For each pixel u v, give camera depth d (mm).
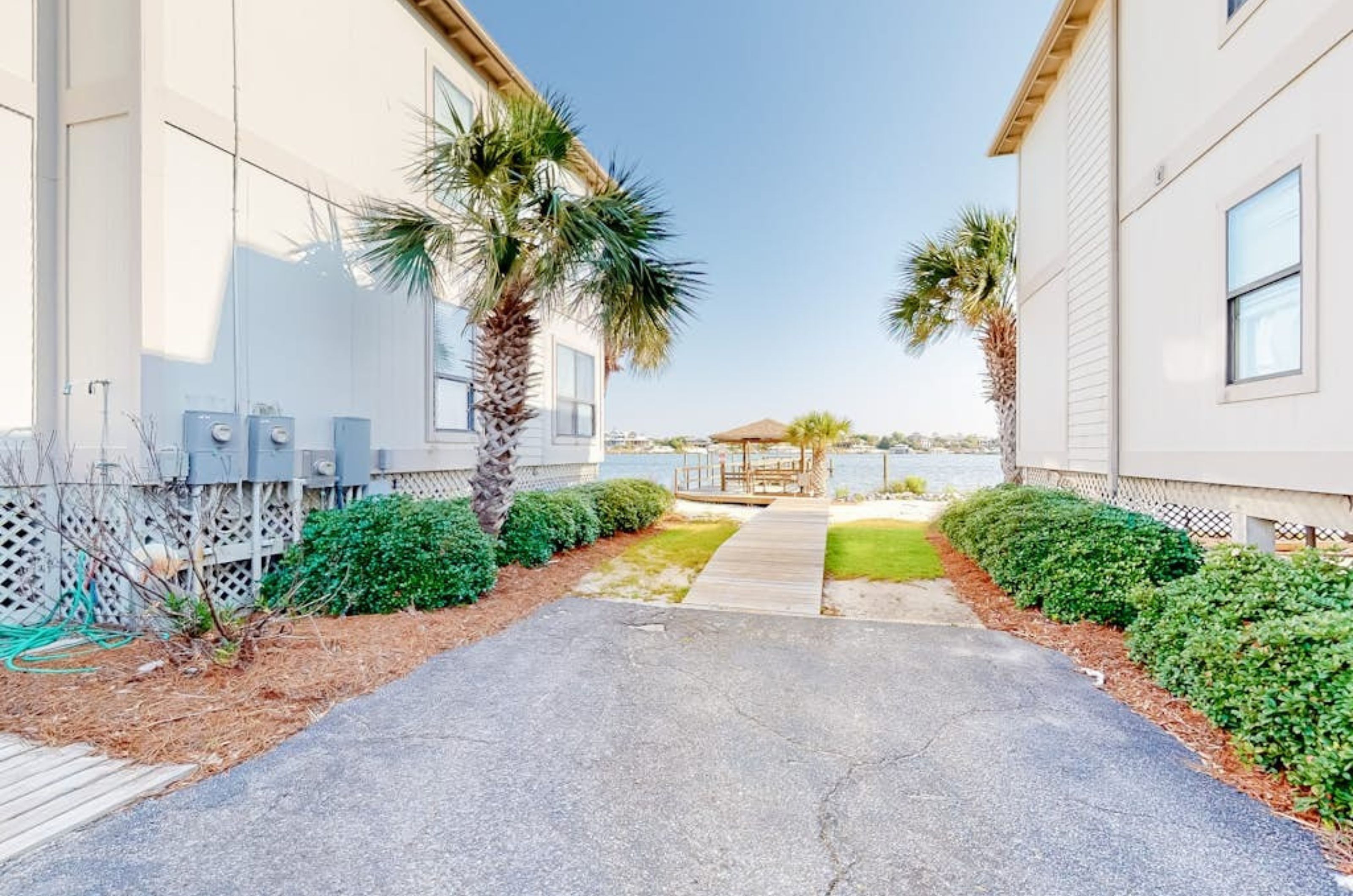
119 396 4516
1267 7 4527
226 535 5090
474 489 6469
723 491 18891
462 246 6617
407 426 7215
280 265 5617
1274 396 4461
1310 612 2977
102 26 4582
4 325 4430
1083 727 3184
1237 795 2543
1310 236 4137
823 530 9875
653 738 3051
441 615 5047
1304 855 2164
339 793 2527
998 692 3645
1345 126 3889
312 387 5957
